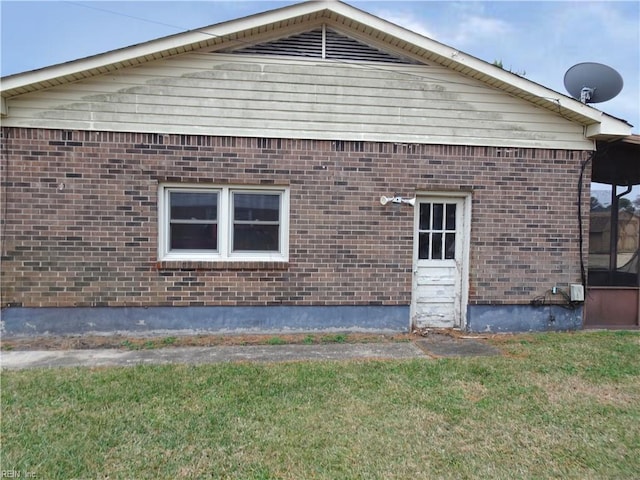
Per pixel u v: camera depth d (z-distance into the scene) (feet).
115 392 14.24
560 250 24.02
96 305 21.11
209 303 21.85
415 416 12.92
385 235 22.81
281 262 22.20
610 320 25.23
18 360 17.79
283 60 21.98
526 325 23.90
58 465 10.10
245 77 21.74
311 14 21.42
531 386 15.39
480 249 23.47
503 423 12.60
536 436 11.90
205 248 22.24
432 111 22.98
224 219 22.08
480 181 23.35
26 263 20.62
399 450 11.07
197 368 16.72
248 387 14.85
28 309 20.72
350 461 10.52
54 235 20.75
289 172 22.11
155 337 21.43
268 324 22.26
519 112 23.50
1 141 20.24
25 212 20.52
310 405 13.53
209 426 12.06
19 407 13.07
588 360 18.44
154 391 14.37
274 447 11.05
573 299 23.85
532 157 23.67
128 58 20.06
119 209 21.09
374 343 21.12
